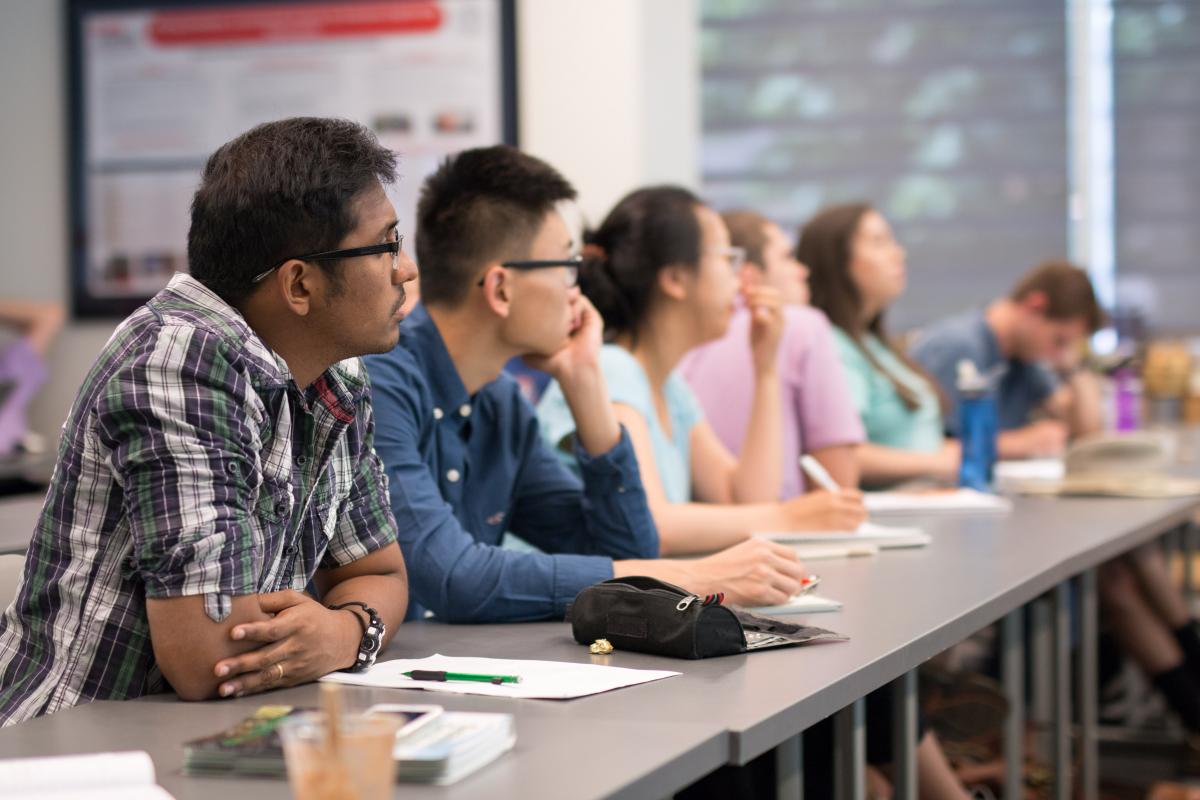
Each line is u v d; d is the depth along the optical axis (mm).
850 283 3516
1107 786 3256
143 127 4473
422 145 4320
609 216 2416
